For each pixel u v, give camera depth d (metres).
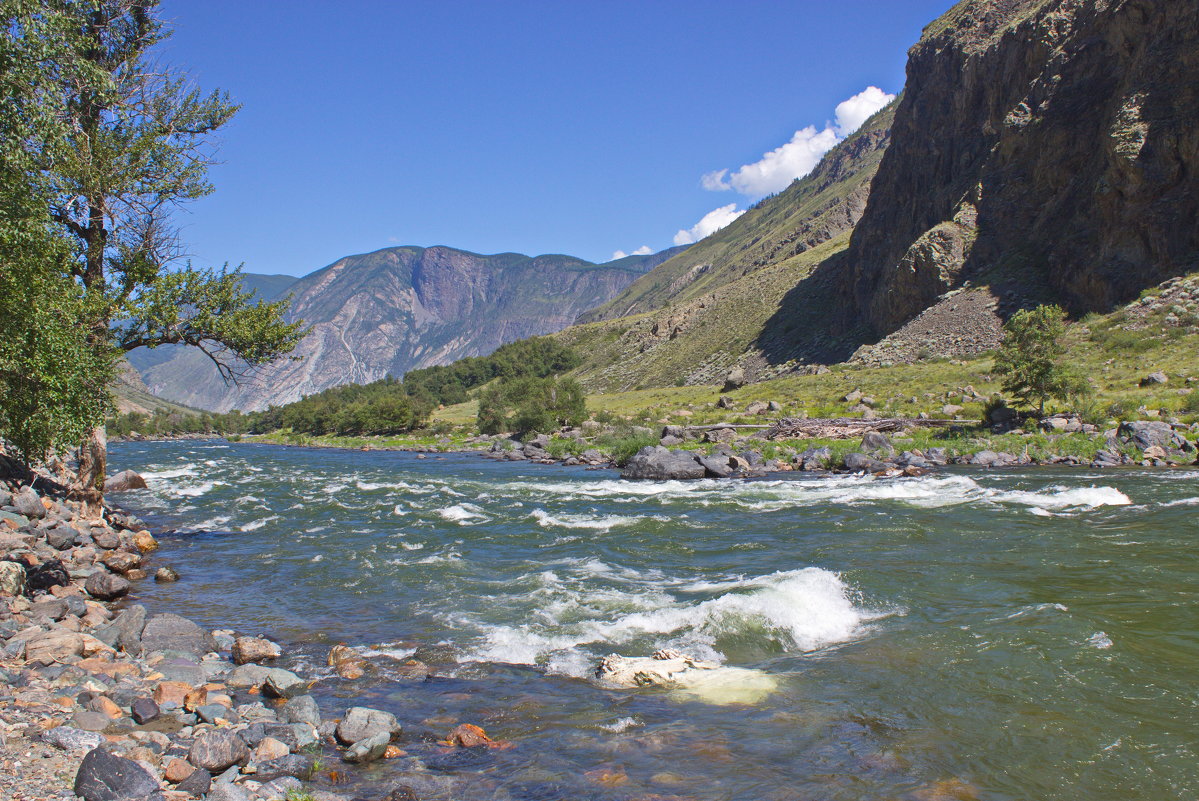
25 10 11.66
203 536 22.33
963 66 112.88
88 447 21.09
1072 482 28.08
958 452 39.59
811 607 12.23
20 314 12.38
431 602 13.89
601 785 6.78
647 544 19.11
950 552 16.16
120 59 19.25
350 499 31.47
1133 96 75.88
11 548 15.88
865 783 6.72
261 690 9.53
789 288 159.25
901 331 93.06
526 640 11.41
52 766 6.55
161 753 7.19
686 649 10.76
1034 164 92.56
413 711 8.74
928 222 111.88
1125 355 59.75
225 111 20.88
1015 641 10.26
